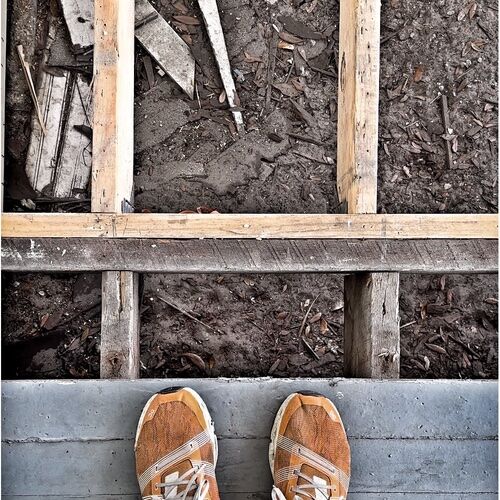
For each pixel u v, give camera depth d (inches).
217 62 68.6
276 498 56.8
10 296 67.9
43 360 67.9
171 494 56.7
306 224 59.1
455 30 69.8
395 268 58.9
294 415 58.1
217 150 69.1
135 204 68.4
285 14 69.5
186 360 68.8
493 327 69.6
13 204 67.6
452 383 59.0
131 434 58.5
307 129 69.4
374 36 58.7
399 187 69.2
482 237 59.0
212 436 58.2
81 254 58.7
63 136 68.5
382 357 58.7
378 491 58.7
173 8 69.1
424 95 69.7
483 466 58.8
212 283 69.6
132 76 65.0
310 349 69.4
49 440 58.2
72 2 68.2
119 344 58.6
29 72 68.1
